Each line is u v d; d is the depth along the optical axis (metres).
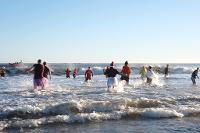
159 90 22.14
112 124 11.94
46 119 11.82
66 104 12.98
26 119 11.82
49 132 10.62
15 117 11.98
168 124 12.12
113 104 13.74
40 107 12.64
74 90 21.23
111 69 21.58
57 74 56.50
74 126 11.52
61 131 10.79
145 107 14.51
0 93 18.94
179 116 13.48
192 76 30.02
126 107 13.99
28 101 15.23
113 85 21.45
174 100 16.12
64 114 12.67
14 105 13.70
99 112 13.20
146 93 19.70
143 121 12.55
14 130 10.73
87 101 13.86
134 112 13.28
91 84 28.28
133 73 64.44
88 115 12.49
